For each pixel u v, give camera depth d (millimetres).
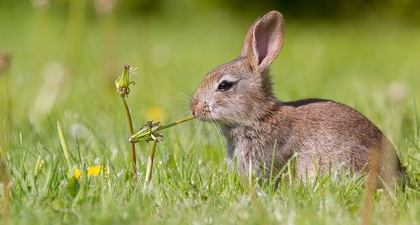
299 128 9461
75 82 19469
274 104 9742
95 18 37188
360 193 8297
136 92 17719
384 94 14938
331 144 9281
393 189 8734
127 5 41188
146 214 7316
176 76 21141
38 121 13156
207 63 24453
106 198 7566
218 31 36625
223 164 9867
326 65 23828
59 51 26734
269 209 7383
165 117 12914
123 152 10203
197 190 8375
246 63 10000
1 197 7926
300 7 41688
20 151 10070
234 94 9742
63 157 9961
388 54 27891
